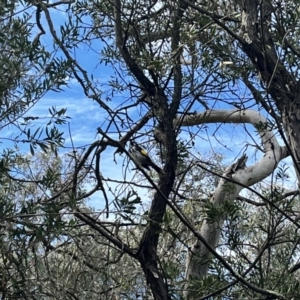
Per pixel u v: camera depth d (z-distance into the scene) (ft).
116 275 17.07
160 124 16.76
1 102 12.84
